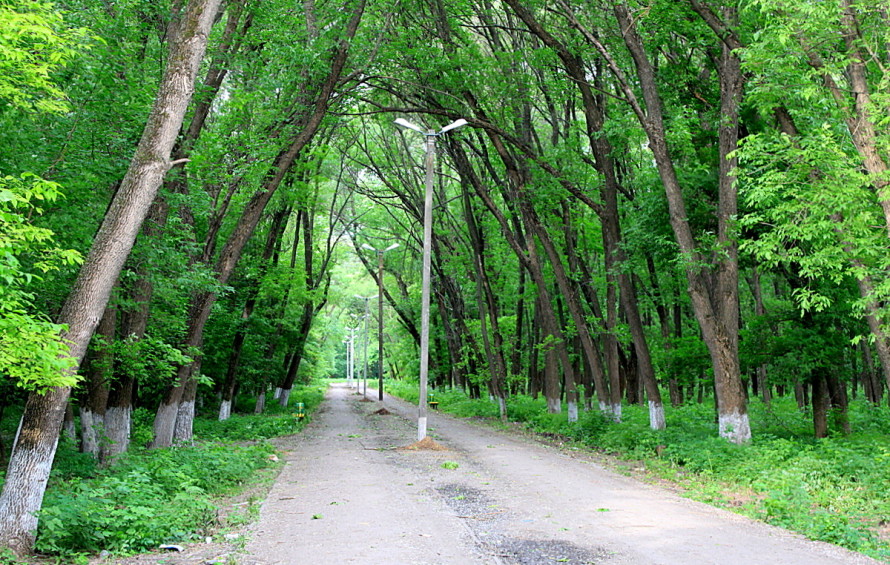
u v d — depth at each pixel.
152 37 14.15
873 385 27.14
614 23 17.84
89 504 7.40
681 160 20.23
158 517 7.68
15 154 9.55
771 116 15.75
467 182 28.30
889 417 20.89
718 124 15.44
